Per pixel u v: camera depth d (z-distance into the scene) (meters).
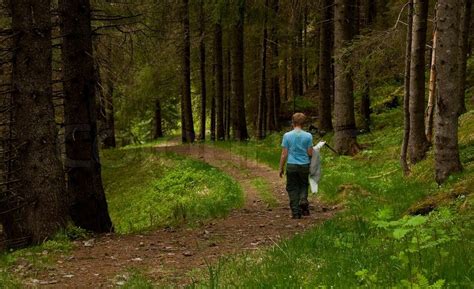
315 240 6.54
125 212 19.62
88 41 10.00
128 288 5.43
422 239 4.11
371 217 7.64
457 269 4.20
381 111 26.44
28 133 8.78
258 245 7.49
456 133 9.85
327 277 4.61
